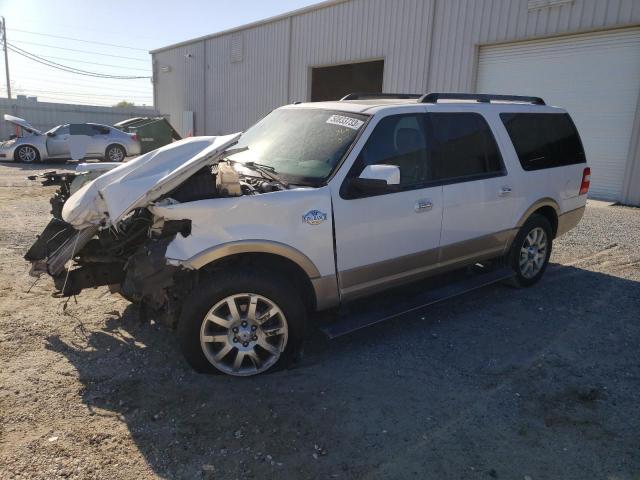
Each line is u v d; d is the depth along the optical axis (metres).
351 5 17.89
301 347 3.75
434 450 2.90
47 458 2.73
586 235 8.21
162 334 4.18
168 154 3.65
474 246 4.80
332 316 4.10
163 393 3.38
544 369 3.85
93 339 4.08
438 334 4.43
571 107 12.77
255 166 4.12
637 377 3.76
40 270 3.82
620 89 11.83
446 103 4.70
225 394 3.40
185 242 3.32
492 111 5.03
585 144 12.65
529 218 5.39
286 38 21.08
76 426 3.01
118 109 30.86
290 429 3.06
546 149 5.54
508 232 5.12
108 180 3.59
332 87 22.34
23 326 4.25
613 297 5.38
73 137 11.91
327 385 3.55
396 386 3.57
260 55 22.77
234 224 3.40
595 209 10.91
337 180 3.77
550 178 5.48
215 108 26.70
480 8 14.02
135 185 3.38
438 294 4.55
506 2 13.43
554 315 4.88
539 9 12.77
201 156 3.40
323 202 3.67
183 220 3.33
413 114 4.34
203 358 3.50
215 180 3.66
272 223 3.49
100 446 2.85
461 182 4.55
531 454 2.88
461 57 14.65
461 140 4.66
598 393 3.53
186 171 3.39
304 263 3.64
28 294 4.94
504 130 5.06
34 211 9.00
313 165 3.94
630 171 11.77
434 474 2.71
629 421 3.21
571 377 3.74
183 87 29.36
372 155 3.98
